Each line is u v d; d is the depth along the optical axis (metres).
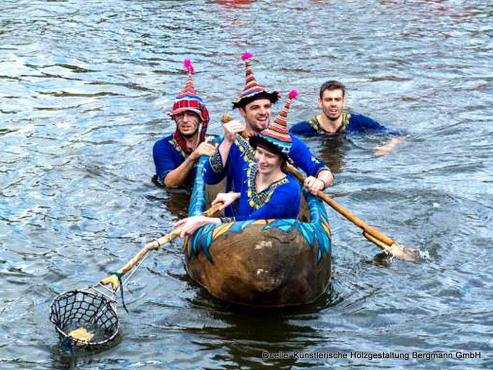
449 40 19.11
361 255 9.01
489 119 13.66
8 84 15.71
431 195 10.45
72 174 11.38
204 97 14.94
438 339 7.32
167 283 8.39
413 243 9.25
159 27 20.47
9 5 23.16
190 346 7.27
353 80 16.05
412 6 22.92
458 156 11.99
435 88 15.46
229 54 17.95
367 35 19.59
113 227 9.80
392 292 8.20
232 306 7.95
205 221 8.16
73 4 23.30
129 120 13.79
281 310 7.87
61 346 7.28
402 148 12.42
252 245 7.68
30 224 9.83
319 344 7.28
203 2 23.69
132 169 11.68
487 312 7.77
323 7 22.83
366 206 10.26
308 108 14.41
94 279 8.52
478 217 9.84
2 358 7.09
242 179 8.59
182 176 10.90
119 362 7.04
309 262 7.87
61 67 16.88
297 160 9.45
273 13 22.08
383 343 7.28
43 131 13.22
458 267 8.70
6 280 8.47
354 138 12.87
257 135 8.05
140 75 16.39
